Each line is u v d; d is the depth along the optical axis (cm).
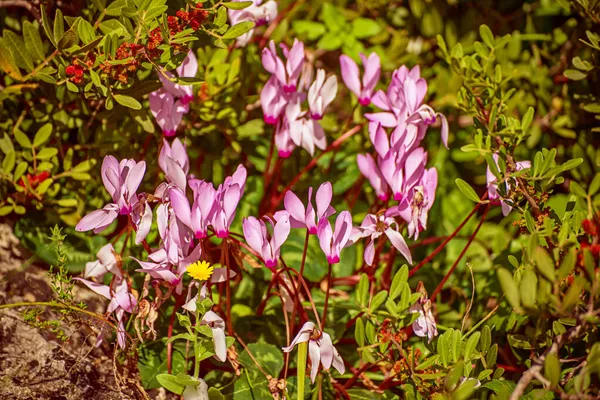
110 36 87
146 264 87
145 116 92
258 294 95
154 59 88
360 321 88
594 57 95
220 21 89
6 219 95
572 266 82
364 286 89
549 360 82
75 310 88
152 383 90
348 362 93
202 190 86
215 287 95
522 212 89
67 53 88
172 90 92
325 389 91
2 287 92
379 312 88
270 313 94
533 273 82
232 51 99
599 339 87
